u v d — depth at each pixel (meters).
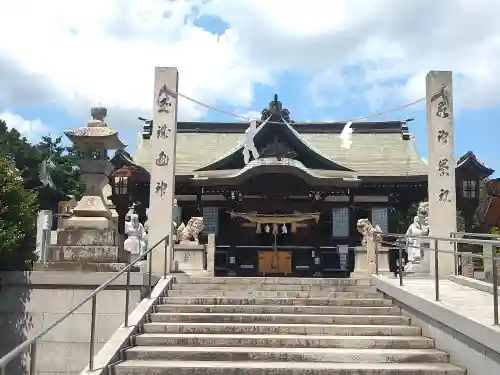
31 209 11.99
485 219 30.98
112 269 11.92
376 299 11.80
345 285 13.20
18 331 11.48
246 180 26.02
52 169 46.94
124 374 8.23
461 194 25.23
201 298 11.66
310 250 27.42
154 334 9.83
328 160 27.73
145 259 14.65
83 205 12.75
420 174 27.47
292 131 27.03
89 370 7.89
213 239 17.27
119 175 25.50
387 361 8.75
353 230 27.94
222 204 28.05
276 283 13.38
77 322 11.51
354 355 8.79
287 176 26.23
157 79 15.24
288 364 8.53
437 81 15.66
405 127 33.47
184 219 28.31
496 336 6.99
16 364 11.38
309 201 27.75
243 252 27.38
